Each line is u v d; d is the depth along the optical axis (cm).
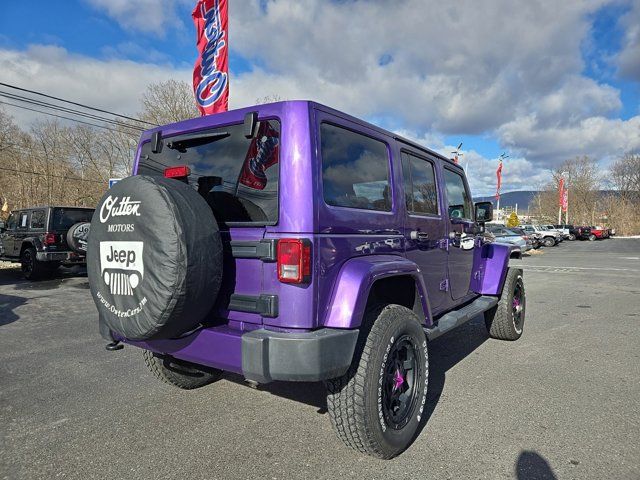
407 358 311
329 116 281
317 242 255
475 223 520
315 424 340
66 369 469
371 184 320
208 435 322
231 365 259
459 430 328
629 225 6581
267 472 273
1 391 407
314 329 254
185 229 243
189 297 245
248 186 278
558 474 269
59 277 1230
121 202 264
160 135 342
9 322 690
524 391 404
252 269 266
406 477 267
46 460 288
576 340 584
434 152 434
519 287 589
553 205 7481
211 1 805
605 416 350
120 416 354
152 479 266
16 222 1227
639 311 793
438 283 417
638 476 266
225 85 802
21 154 3656
